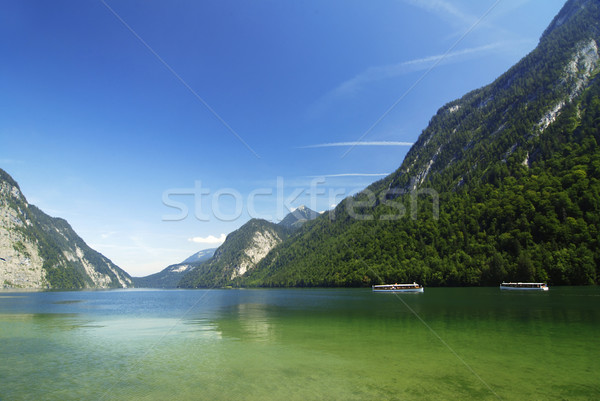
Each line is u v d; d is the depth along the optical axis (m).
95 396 20.48
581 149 133.62
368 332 39.72
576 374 23.17
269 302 91.81
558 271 97.06
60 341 36.88
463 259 123.31
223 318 56.19
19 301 111.12
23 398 20.19
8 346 34.41
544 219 113.25
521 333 36.84
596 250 96.12
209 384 22.33
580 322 42.75
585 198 110.88
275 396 20.19
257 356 29.20
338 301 86.81
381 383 22.11
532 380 22.16
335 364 26.55
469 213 147.25
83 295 167.25
